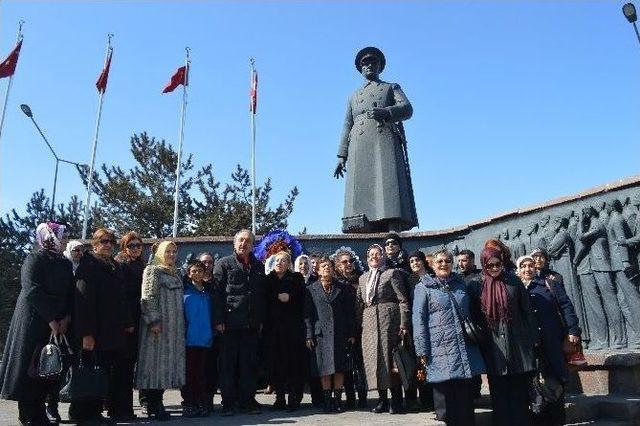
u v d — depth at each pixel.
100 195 32.91
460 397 6.32
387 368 7.18
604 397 7.82
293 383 7.81
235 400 7.82
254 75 23.72
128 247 7.79
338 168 14.92
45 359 5.76
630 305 8.94
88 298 6.27
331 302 7.71
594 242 9.53
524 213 10.98
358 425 6.23
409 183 14.20
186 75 22.52
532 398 6.92
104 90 19.62
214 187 32.91
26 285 6.04
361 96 14.48
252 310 7.64
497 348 6.41
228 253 12.09
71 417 6.85
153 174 32.88
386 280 7.47
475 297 6.68
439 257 6.67
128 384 7.14
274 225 31.91
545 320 6.87
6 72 19.19
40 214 33.22
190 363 7.41
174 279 7.30
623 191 9.28
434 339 6.38
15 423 6.25
